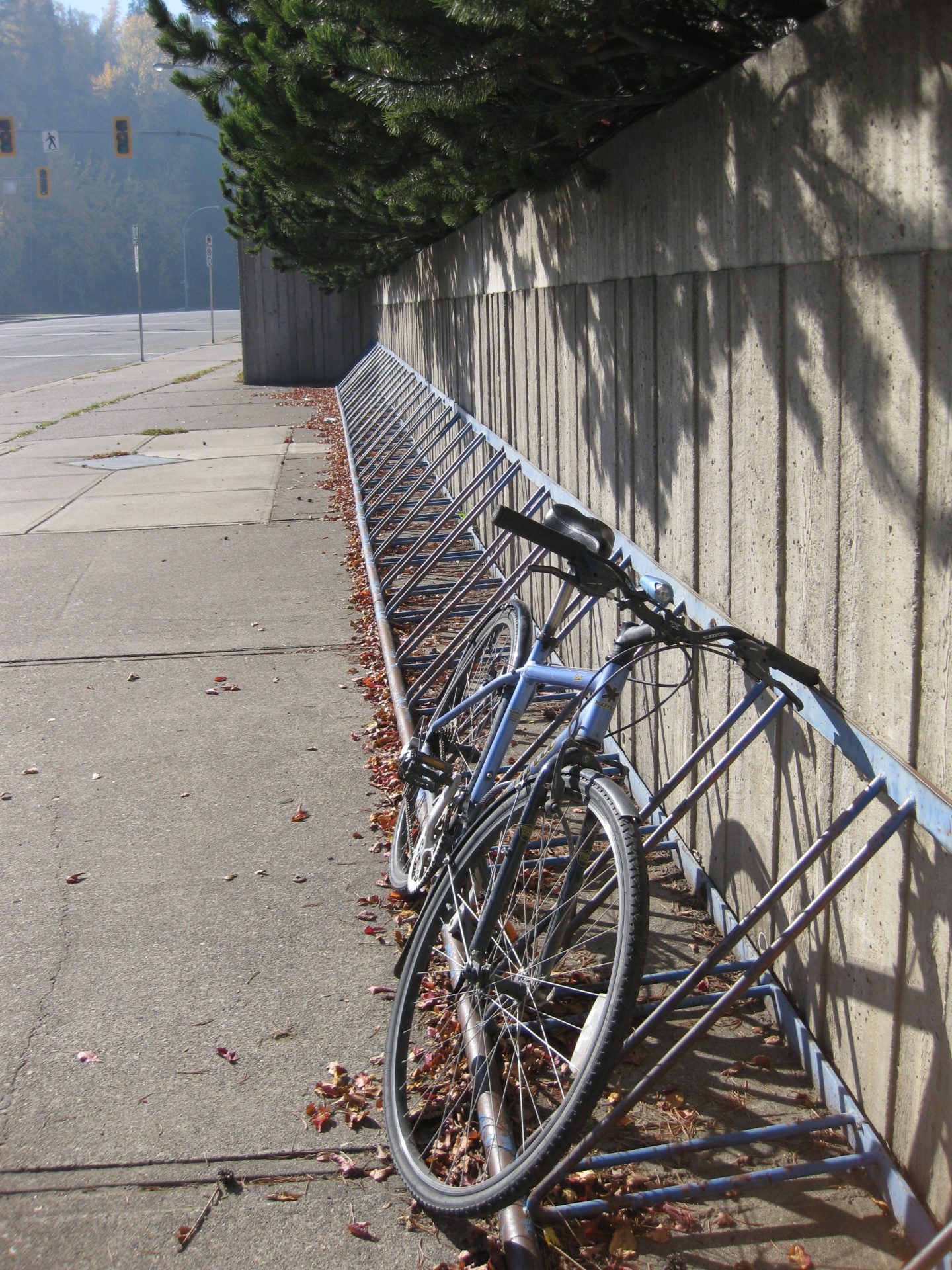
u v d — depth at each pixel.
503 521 2.36
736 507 3.13
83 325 57.72
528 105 3.66
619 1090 2.78
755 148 2.86
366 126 4.11
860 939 2.52
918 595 2.21
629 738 4.32
